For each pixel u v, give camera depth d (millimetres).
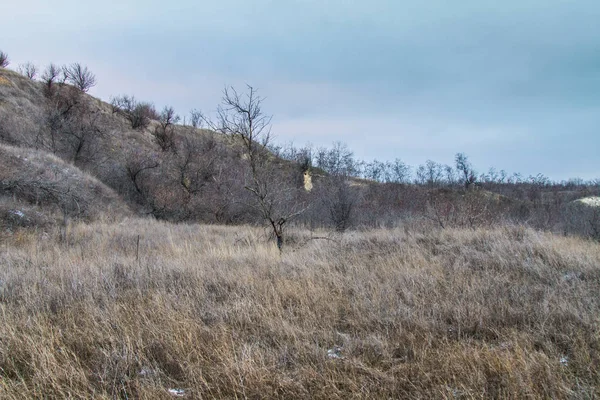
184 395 2863
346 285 5484
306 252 8117
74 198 16578
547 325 3926
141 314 4238
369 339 3719
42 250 8898
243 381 2975
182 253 8633
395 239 8930
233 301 4781
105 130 33875
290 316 4273
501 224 10648
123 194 24516
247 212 21422
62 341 3605
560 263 6305
